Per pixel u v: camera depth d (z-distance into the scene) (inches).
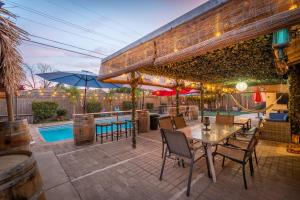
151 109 564.1
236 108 594.6
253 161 121.8
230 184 90.0
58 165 115.9
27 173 41.7
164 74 190.7
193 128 130.5
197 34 74.0
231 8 62.2
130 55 123.9
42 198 46.3
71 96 398.6
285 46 61.9
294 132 176.2
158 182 93.3
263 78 246.2
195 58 123.1
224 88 387.9
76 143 167.5
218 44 64.5
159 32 92.2
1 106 303.6
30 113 347.9
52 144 172.4
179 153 91.5
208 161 98.8
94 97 452.4
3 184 36.4
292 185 88.4
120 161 124.3
